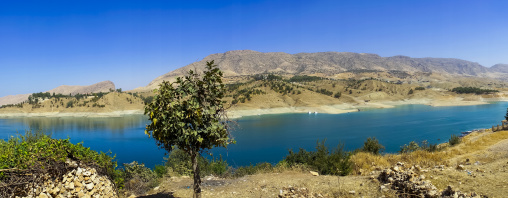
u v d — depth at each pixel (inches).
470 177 421.1
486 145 1018.1
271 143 3169.3
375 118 5541.3
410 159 793.6
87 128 5625.0
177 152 1007.0
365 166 741.9
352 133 3690.9
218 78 362.9
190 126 356.2
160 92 347.9
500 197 339.3
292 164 751.7
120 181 470.6
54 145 348.2
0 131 5083.7
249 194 479.2
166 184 593.9
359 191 443.2
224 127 375.6
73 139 4003.4
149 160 2437.3
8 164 313.0
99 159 420.8
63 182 349.1
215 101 372.8
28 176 318.0
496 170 452.8
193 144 363.9
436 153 912.3
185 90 355.9
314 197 425.7
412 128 3846.0
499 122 4060.0
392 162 793.6
